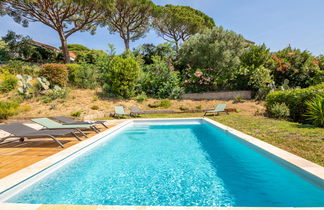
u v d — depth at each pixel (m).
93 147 5.16
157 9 23.48
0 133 7.25
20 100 11.92
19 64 16.47
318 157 3.09
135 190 2.75
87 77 15.34
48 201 2.46
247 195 2.51
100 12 21.19
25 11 19.44
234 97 15.75
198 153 4.59
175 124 9.26
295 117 7.88
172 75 16.56
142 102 14.41
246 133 5.25
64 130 5.13
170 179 3.11
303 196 2.43
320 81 13.66
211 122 7.92
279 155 3.15
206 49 16.08
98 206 1.82
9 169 3.01
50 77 13.41
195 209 1.71
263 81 14.32
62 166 3.61
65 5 19.50
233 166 3.63
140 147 5.30
